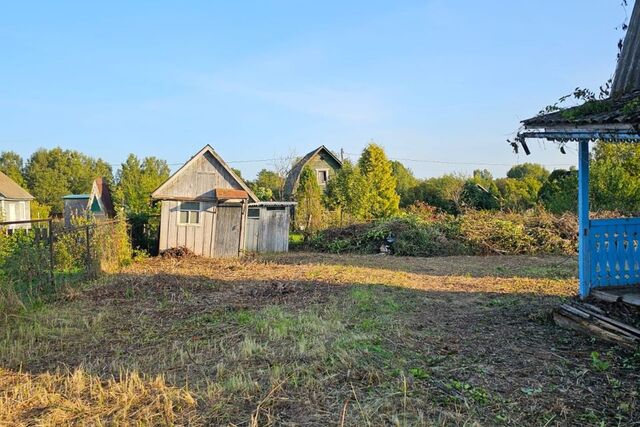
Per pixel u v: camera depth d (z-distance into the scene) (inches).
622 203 698.2
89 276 382.3
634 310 205.6
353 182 1072.8
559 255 635.5
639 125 149.8
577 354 177.8
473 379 153.8
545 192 986.7
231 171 645.9
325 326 223.5
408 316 248.8
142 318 250.8
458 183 1288.1
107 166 2664.9
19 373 166.1
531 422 123.9
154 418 128.4
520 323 228.2
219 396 141.6
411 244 671.1
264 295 321.4
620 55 262.7
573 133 205.9
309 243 765.3
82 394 145.8
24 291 289.3
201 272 457.4
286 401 137.6
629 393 140.9
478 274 446.3
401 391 143.5
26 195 1353.3
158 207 687.1
